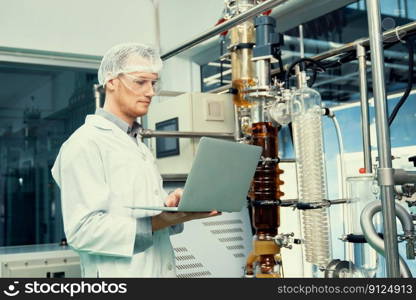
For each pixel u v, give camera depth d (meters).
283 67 1.85
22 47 2.80
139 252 1.45
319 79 2.36
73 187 1.43
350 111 2.19
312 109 1.57
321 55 1.80
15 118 2.84
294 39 2.63
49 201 2.87
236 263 2.03
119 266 1.46
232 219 2.07
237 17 1.58
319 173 1.54
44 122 2.90
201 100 2.11
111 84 1.59
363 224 1.21
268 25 1.66
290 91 1.63
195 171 1.22
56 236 2.87
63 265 2.13
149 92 1.57
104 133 1.53
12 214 2.79
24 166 2.84
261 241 1.65
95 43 3.00
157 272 1.54
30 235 2.82
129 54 1.55
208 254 1.98
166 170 2.22
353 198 1.42
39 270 2.08
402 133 1.96
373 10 1.14
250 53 1.84
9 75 2.84
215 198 1.31
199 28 3.07
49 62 2.90
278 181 1.70
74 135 1.51
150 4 3.20
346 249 1.57
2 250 2.29
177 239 1.93
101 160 1.49
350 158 2.14
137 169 1.55
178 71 3.16
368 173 1.46
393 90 2.03
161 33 3.19
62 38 2.91
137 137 1.69
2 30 2.77
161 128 2.26
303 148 1.55
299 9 2.48
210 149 1.23
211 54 3.10
